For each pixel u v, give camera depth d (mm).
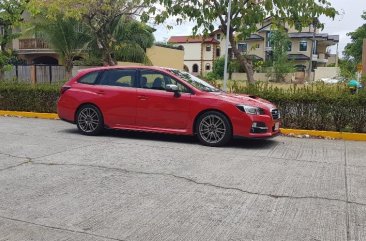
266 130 8305
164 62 37125
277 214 4559
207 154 7574
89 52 23750
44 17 20547
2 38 20156
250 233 4062
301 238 3957
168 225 4250
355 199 5074
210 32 13070
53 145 8250
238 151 7938
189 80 8984
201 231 4105
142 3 15445
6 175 6004
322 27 12633
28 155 7277
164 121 8781
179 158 7180
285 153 7840
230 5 11883
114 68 9562
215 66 50125
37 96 13633
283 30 13336
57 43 22156
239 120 8188
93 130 9531
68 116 9812
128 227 4199
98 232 4086
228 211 4633
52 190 5332
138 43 26297
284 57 47688
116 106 9219
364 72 22594
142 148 8039
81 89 9664
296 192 5320
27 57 32844
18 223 4305
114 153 7516
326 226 4238
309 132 10086
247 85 11508
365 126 9914
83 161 6859
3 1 18641
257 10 12203
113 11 16125
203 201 4953
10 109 14078
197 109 8438
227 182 5727
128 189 5383
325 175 6188
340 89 10516
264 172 6309
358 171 6477
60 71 25188
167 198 5047
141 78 9180
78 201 4934
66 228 4180
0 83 14375
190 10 12648
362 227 4219
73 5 15750
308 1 12070
